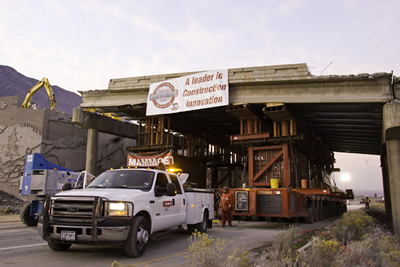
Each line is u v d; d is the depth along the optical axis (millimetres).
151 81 22047
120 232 5996
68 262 5930
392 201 14320
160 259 6336
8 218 16547
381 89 15859
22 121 26500
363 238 8141
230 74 19297
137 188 7316
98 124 26500
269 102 18500
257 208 14164
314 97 17359
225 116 26703
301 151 23438
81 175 11422
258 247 8086
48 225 6234
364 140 28328
